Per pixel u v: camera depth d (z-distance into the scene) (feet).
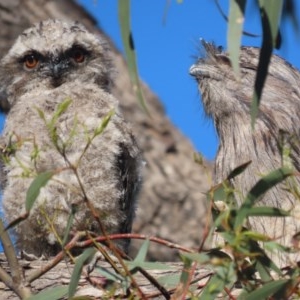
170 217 59.26
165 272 28.45
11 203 37.63
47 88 44.09
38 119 38.40
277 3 22.26
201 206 59.93
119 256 22.77
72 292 22.77
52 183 36.70
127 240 39.83
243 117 38.91
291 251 21.58
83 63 45.01
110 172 38.47
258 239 21.18
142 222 58.85
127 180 39.86
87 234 23.20
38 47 44.62
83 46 45.19
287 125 38.32
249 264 22.06
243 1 21.93
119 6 22.58
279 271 22.54
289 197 34.35
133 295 22.68
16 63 44.96
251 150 37.91
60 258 24.67
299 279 21.48
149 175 60.29
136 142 41.04
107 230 38.50
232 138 38.78
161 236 58.59
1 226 24.56
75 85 43.01
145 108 22.38
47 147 36.29
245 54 40.45
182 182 60.54
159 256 58.08
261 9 22.62
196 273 27.25
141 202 59.26
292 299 23.65
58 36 45.21
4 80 45.29
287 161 23.54
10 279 24.70
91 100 40.09
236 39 21.77
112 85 46.91
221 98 39.58
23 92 44.65
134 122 61.57
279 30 24.58
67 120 38.42
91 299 23.03
